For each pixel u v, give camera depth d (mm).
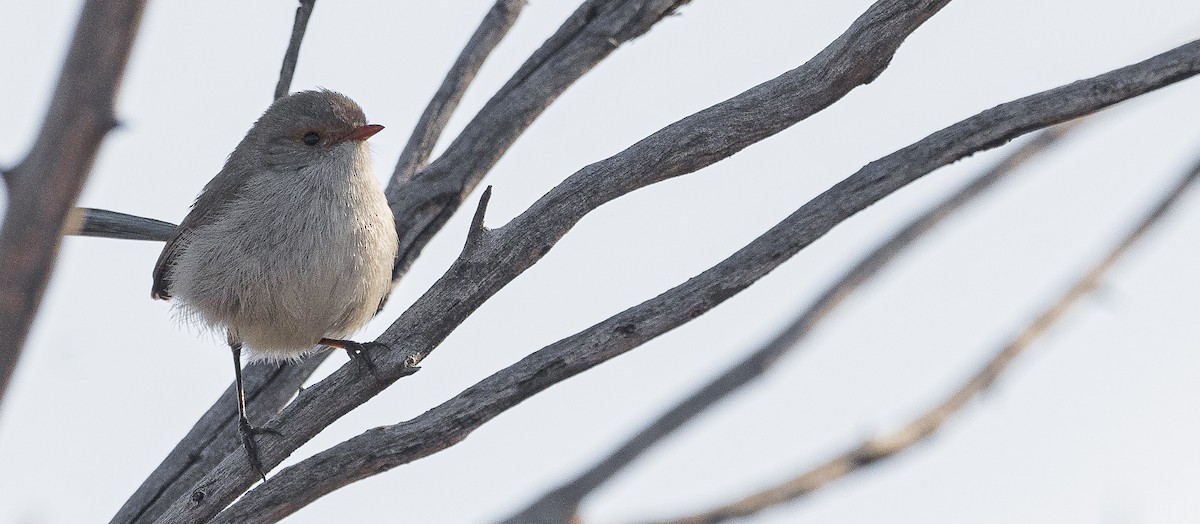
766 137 8734
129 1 4160
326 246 10781
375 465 8406
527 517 9586
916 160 8398
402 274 11617
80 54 4215
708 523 10297
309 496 8445
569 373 8469
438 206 11297
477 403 8391
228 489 8805
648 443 10281
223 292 10875
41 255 4391
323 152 11000
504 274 8594
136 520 10633
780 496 10547
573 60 11188
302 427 8734
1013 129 8289
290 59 10750
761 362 11055
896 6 8406
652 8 11109
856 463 10750
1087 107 8250
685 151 8609
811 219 8422
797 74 8672
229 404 11312
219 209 11102
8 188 4344
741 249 8477
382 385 8695
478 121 11242
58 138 4277
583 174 8609
